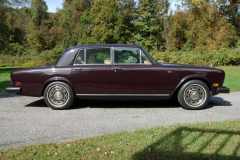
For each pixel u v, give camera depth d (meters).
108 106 5.73
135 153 2.84
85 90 5.38
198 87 5.30
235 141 3.16
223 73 5.41
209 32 27.92
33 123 4.32
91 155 2.82
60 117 4.73
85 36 39.25
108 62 5.40
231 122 4.09
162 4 39.38
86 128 3.98
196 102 5.32
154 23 40.62
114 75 5.30
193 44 30.30
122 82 5.32
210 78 5.32
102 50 5.48
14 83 5.52
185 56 21.83
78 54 5.49
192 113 4.99
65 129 3.94
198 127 3.77
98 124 4.21
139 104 5.95
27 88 5.47
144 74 5.28
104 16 34.78
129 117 4.69
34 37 50.47
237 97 6.84
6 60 32.03
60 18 50.62
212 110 5.25
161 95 5.35
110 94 5.38
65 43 44.09
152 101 6.34
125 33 38.34
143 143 3.12
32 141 3.39
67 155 2.82
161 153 2.82
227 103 6.03
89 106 5.75
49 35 51.31
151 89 5.32
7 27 23.64
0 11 22.20
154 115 4.83
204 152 2.84
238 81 9.98
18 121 4.46
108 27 35.47
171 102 6.20
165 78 5.28
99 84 5.34
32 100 6.57
